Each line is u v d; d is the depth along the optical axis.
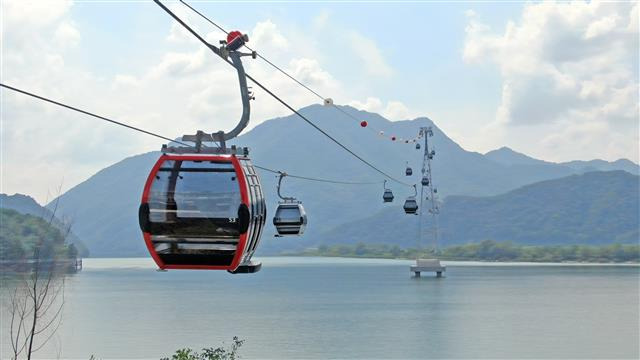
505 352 121.06
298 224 46.53
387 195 101.38
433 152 185.00
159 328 157.25
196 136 20.36
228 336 143.75
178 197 19.62
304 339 139.00
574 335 144.00
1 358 111.88
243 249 19.78
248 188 19.77
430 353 120.12
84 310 198.62
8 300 151.88
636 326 159.62
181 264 19.92
